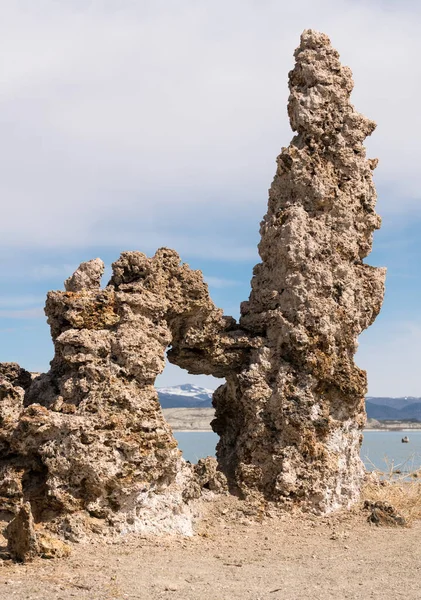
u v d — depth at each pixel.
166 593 8.48
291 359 13.66
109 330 12.25
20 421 11.30
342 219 14.15
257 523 12.75
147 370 12.06
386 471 19.19
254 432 13.52
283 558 10.58
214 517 12.73
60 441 11.27
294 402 13.41
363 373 14.01
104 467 11.14
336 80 14.52
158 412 12.02
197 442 38.12
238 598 8.39
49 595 8.17
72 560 9.79
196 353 14.01
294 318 13.69
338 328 13.73
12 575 8.96
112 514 11.19
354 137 14.45
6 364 12.77
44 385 12.71
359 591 8.81
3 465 11.59
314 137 14.34
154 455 11.70
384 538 11.92
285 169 14.35
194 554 10.61
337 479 13.58
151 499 11.62
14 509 11.17
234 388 14.32
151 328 12.33
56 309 12.62
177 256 13.14
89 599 8.09
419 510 14.16
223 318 14.23
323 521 12.93
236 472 13.55
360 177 14.43
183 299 13.15
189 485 12.39
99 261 13.11
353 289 14.05
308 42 14.69
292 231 13.80
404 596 8.59
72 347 12.04
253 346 13.88
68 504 11.06
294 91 14.61
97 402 11.55
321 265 13.83
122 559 10.02
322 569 9.93
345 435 13.89
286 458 13.27
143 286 12.66
